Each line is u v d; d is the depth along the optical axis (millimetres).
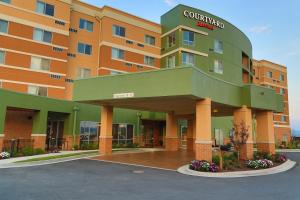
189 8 36250
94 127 29312
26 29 27438
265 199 9125
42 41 28359
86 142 28406
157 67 37906
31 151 21031
